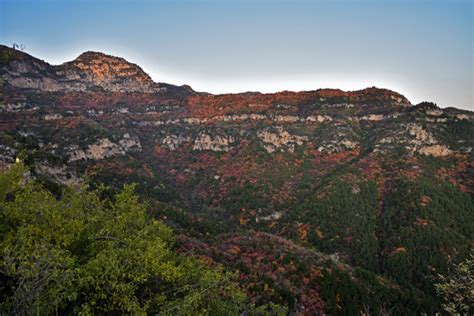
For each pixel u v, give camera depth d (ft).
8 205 36.86
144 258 34.53
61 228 35.06
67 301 32.99
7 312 26.71
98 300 34.01
